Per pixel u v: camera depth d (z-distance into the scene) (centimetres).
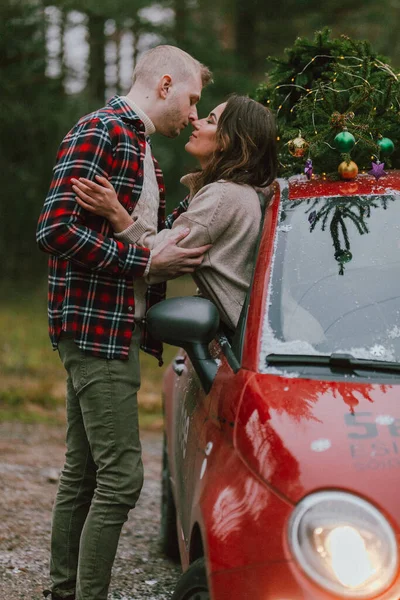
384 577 233
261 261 338
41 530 535
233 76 2525
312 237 338
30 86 2412
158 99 378
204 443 309
